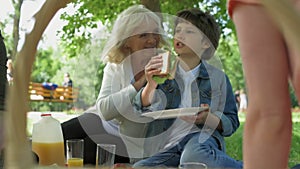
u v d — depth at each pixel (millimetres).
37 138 1940
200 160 2184
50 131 1949
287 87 957
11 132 719
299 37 539
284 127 940
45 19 795
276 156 937
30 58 766
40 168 833
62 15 4531
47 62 11547
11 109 724
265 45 938
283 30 561
